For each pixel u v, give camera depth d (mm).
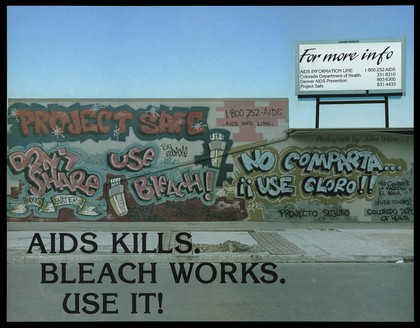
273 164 16484
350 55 16516
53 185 16438
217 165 16484
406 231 14039
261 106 16484
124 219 16469
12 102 16344
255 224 15797
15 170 16391
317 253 10430
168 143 16500
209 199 16469
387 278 8484
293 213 16438
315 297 7164
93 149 16469
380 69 16406
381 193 16438
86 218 16438
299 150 16484
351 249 10930
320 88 16531
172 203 16484
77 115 16453
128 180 16500
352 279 8414
